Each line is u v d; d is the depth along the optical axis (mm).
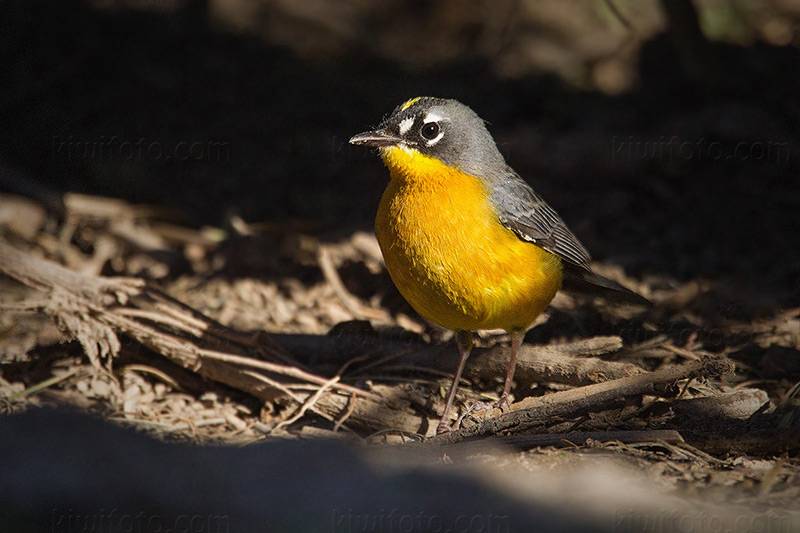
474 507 7074
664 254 13914
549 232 9703
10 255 10266
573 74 18859
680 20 16250
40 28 18703
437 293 9203
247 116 18219
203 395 10125
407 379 10312
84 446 7918
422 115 9047
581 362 9891
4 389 9602
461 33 21156
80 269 13398
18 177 15312
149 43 19469
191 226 15234
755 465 8000
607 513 6918
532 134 16922
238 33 20500
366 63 20250
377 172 16906
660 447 8312
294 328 12148
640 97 17750
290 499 7363
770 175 15234
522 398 10172
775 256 13555
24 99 17422
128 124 17516
